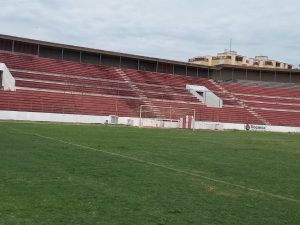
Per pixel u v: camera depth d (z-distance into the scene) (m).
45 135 23.89
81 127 35.72
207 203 8.81
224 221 7.47
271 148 25.67
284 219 7.86
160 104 55.91
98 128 36.03
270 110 64.12
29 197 8.39
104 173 11.78
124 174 11.84
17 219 6.88
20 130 26.66
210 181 11.59
